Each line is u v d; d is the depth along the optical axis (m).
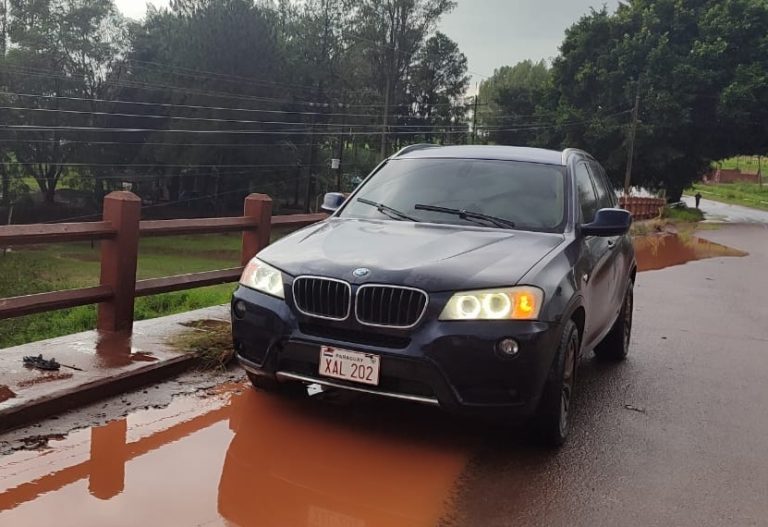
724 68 44.03
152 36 57.50
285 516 3.27
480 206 5.00
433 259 4.04
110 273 5.52
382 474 3.80
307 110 57.66
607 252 5.43
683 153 45.94
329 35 62.56
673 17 45.31
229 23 52.16
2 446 3.76
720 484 3.98
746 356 7.21
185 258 42.19
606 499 3.70
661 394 5.68
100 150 54.06
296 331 3.99
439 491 3.65
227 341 5.54
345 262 4.03
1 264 24.72
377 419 4.58
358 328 3.85
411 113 72.75
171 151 51.28
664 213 38.41
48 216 53.53
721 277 14.12
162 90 52.69
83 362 4.83
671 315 9.47
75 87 54.44
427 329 3.75
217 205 57.09
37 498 3.26
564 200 5.03
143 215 56.53
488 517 3.41
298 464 3.84
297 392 4.96
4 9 53.88
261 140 54.28
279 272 4.16
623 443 4.53
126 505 3.25
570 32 50.50
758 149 47.78
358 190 5.55
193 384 4.98
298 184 59.41
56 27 54.53
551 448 4.26
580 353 4.69
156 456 3.80
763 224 38.31
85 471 3.57
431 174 5.39
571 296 4.14
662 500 3.73
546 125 50.56
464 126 71.94
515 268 3.97
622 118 45.53
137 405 4.50
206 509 3.27
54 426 4.06
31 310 4.84
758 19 44.09
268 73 53.97
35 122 52.12
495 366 3.72
